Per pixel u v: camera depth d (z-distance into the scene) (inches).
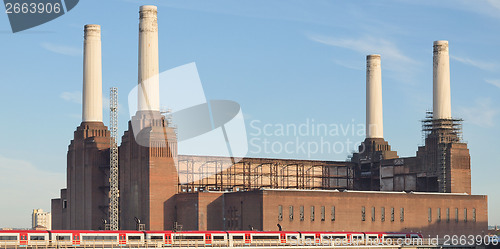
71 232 5748.0
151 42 7819.9
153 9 7869.1
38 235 5610.2
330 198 7416.3
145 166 7514.8
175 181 7598.4
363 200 7598.4
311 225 7278.5
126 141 7844.5
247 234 6451.8
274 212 7091.5
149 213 7416.3
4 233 5506.9
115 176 7834.6
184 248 6136.8
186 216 7450.8
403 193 7819.9
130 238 5989.2
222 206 7475.4
